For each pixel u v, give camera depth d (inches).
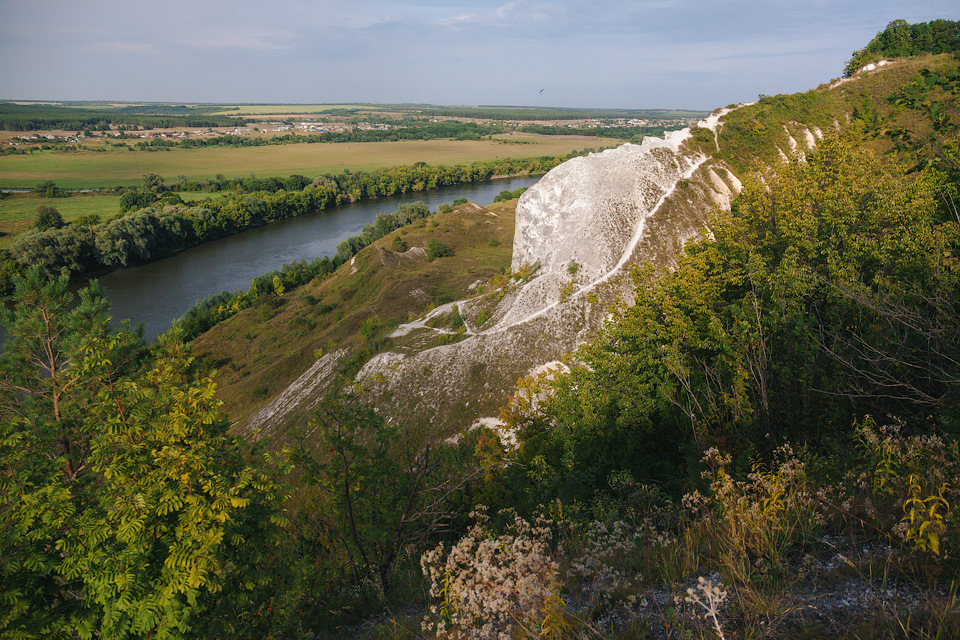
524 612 205.6
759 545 228.4
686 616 194.9
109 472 342.6
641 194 2340.1
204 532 322.7
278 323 3412.9
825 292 562.9
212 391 380.5
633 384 703.7
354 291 3698.3
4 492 340.2
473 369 1811.0
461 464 671.8
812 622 181.8
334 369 2153.1
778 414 440.8
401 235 4859.7
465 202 5905.5
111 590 297.7
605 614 217.6
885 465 264.7
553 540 375.2
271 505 388.2
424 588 375.9
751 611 192.5
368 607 385.7
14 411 748.6
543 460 673.0
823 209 853.2
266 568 420.2
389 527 496.4
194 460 343.3
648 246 2145.7
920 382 398.0
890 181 800.3
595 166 2469.2
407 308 3203.7
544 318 1930.4
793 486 283.3
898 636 163.5
